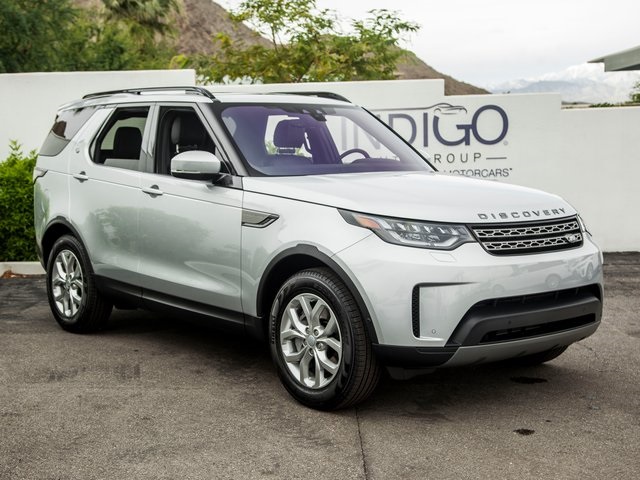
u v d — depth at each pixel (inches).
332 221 189.0
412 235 180.4
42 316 303.3
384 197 190.1
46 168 283.4
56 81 483.2
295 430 182.5
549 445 173.9
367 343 184.4
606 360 243.1
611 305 327.0
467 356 179.8
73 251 267.9
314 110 243.8
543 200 201.0
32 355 246.4
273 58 740.0
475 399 205.3
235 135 222.4
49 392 209.6
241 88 470.0
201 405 199.9
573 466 162.7
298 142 228.8
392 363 181.8
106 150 261.6
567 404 201.3
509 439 177.5
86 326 268.8
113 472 159.3
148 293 241.1
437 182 209.6
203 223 219.6
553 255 190.1
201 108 231.0
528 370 232.2
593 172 474.9
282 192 201.8
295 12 737.0
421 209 184.1
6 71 839.7
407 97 472.1
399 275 177.9
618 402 203.0
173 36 1651.1
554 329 191.8
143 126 248.5
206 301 221.9
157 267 236.2
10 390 211.3
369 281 180.2
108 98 273.3
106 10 1555.1
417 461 165.0
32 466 162.4
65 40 929.5
